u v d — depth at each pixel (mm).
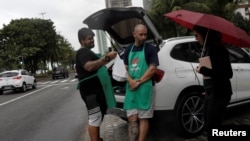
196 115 5973
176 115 5727
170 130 6184
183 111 5801
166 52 5781
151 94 4703
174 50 5887
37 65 56188
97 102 4762
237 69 6488
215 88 4059
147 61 4695
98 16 5781
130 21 6086
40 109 11648
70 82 29938
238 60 6664
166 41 6012
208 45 4094
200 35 4172
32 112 11023
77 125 8156
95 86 4746
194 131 5934
